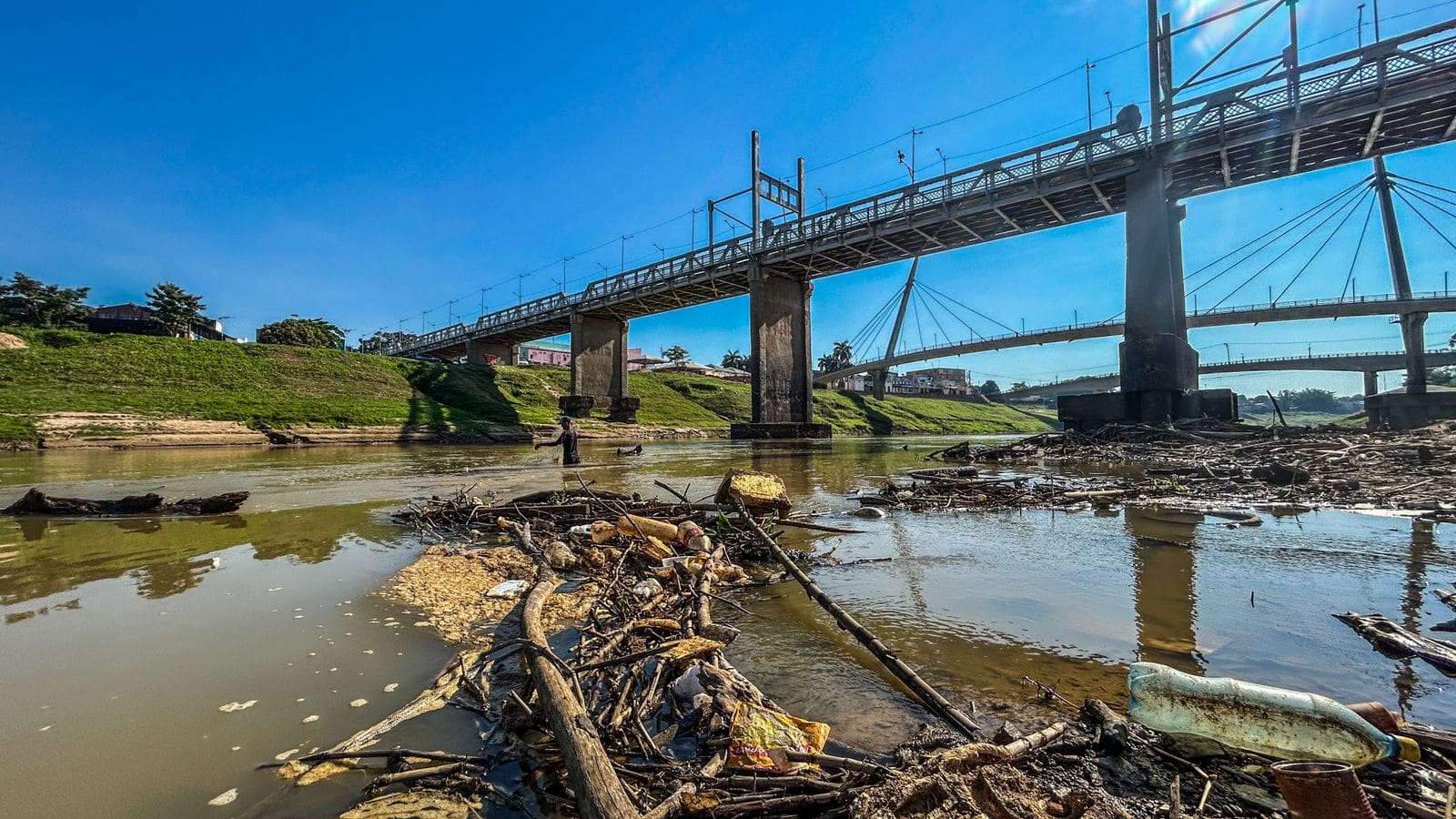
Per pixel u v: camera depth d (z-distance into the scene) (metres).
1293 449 16.34
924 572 5.97
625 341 63.69
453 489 12.78
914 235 39.84
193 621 4.54
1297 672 3.51
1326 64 25.11
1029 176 32.97
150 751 2.74
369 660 3.84
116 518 9.19
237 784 2.50
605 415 61.09
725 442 43.19
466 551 6.90
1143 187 29.12
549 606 4.90
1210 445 19.41
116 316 78.31
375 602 5.02
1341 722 2.51
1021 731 2.90
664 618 4.40
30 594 5.21
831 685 3.49
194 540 7.57
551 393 63.66
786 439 45.38
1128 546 6.98
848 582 5.66
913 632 4.29
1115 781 2.49
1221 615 4.52
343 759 2.68
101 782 2.50
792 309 48.16
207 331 88.50
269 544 7.32
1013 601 4.99
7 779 2.50
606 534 6.95
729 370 116.06
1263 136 26.28
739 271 47.09
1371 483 10.86
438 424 41.75
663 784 2.43
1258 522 8.23
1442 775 2.43
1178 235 33.75
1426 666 3.57
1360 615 4.38
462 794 2.47
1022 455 21.17
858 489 12.98
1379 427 23.64
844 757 2.60
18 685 3.41
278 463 20.58
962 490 11.65
